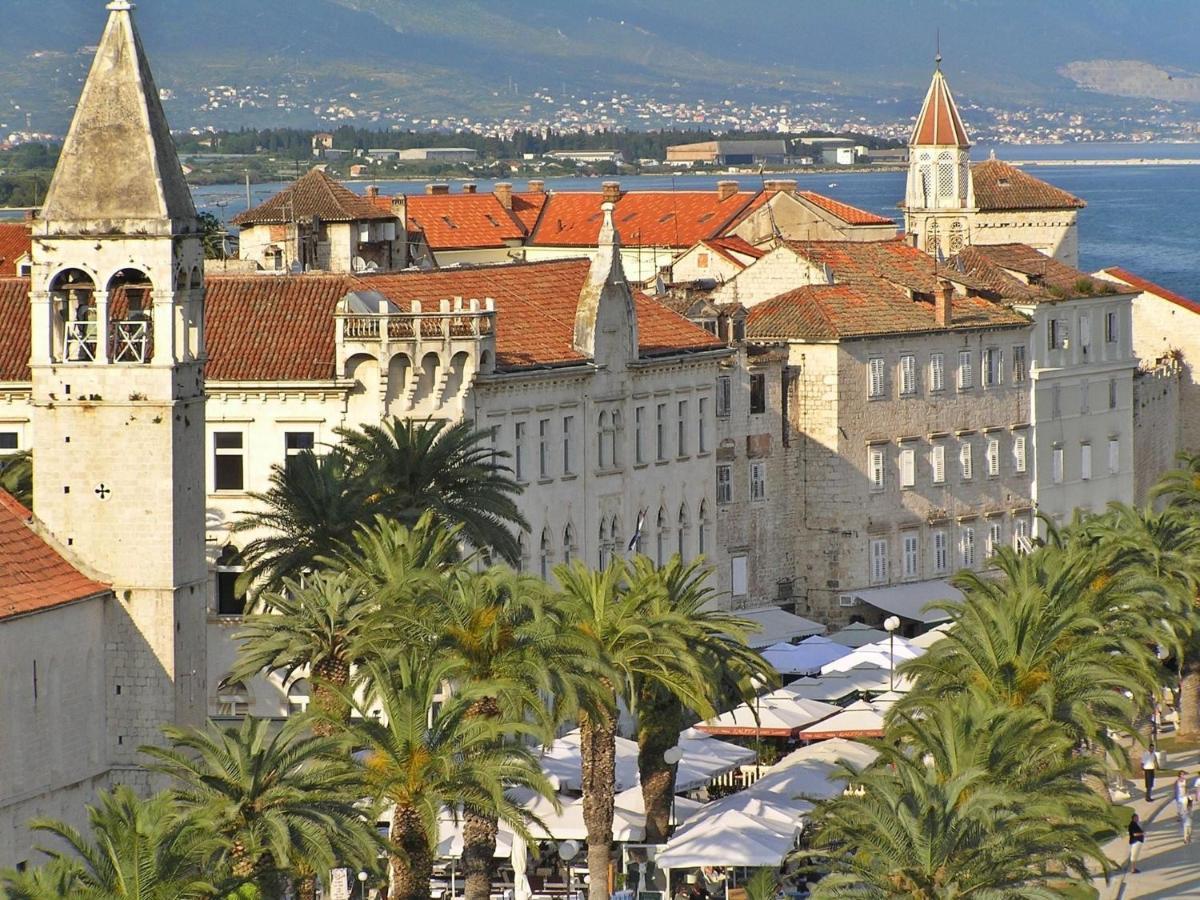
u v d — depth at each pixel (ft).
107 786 636.48
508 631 579.89
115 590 636.07
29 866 465.06
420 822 534.37
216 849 473.26
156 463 634.84
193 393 647.15
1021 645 636.07
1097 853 533.14
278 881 493.77
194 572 647.97
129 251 634.02
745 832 653.71
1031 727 586.86
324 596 613.52
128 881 442.09
